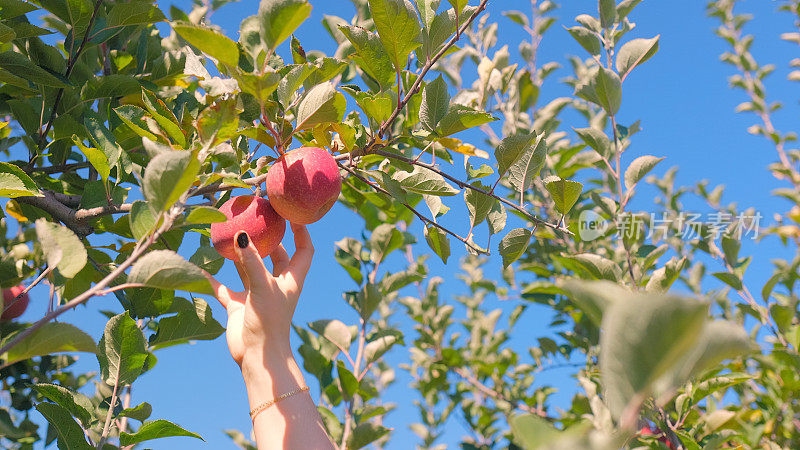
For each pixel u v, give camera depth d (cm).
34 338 65
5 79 97
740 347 37
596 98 137
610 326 34
